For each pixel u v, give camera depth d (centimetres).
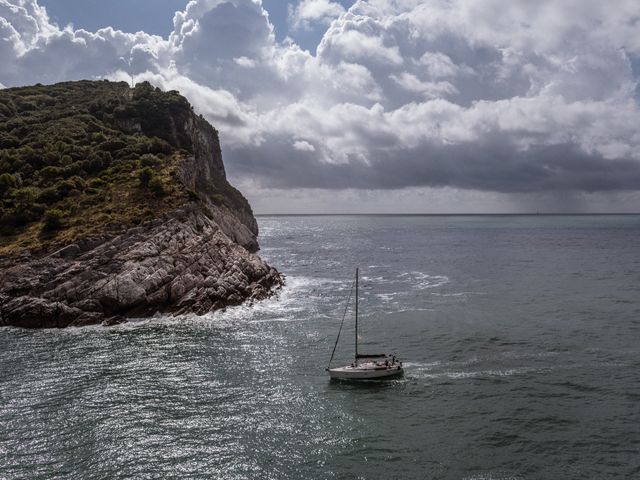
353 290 8775
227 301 7200
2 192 8869
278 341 5616
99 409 3847
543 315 6788
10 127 11900
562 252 15350
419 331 6025
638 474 3008
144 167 9912
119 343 5475
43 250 7069
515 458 3191
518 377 4500
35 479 2967
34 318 6125
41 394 4109
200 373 4619
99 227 7538
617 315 6744
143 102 13475
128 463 3138
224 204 14938
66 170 9812
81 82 16750
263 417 3744
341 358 5056
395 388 4278
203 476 3012
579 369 4675
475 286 9144
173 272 7075
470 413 3797
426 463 3138
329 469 3075
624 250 15900
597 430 3525
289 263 12838
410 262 12950
